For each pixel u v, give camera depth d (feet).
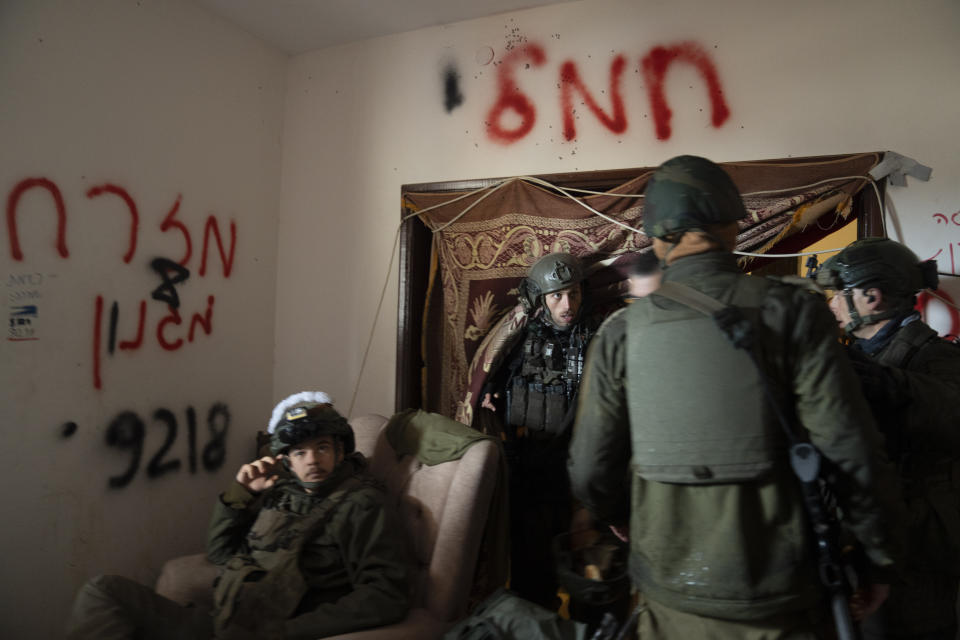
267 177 9.94
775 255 6.93
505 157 8.78
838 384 3.05
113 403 7.50
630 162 8.09
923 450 4.52
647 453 3.32
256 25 9.28
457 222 8.64
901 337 4.83
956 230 6.66
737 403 3.11
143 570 7.82
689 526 3.22
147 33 7.89
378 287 9.51
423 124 9.30
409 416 6.92
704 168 3.61
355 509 5.33
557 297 6.90
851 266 4.99
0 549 6.34
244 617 4.83
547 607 6.97
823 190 6.86
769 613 3.01
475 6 8.64
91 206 7.23
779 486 3.10
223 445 9.07
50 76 6.78
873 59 7.03
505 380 7.72
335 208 9.86
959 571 4.50
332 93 9.95
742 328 3.11
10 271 6.44
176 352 8.36
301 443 5.41
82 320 7.14
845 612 3.09
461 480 5.76
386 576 5.11
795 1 7.36
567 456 6.75
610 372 3.62
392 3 8.60
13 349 6.47
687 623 3.20
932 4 6.83
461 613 5.46
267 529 5.38
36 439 6.68
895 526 3.15
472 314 8.33
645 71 8.03
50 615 6.78
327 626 4.75
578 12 8.40
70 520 7.01
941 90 6.77
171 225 8.26
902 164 6.77
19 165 6.49
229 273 9.22
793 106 7.35
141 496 7.83
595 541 4.65
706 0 7.75
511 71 8.77
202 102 8.71
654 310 3.46
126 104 7.63
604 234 7.66
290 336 10.07
